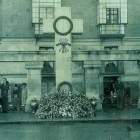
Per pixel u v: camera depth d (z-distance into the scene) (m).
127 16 29.70
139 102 23.39
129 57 23.17
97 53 23.09
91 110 19.89
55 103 19.75
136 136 14.05
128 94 24.72
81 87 29.38
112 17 29.59
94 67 23.09
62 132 15.23
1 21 29.19
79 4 29.72
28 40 29.25
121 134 14.54
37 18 29.14
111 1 29.50
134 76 29.95
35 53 22.72
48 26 22.22
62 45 22.30
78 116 19.23
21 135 14.57
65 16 22.28
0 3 29.19
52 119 18.69
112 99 24.83
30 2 29.31
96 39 29.62
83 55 22.98
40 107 20.03
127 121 18.42
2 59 22.61
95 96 23.05
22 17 29.25
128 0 29.89
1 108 22.58
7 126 17.11
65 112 19.28
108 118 18.77
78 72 29.38
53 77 30.08
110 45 29.66
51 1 29.28
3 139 13.73
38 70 22.73
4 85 22.25
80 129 15.98
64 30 22.30
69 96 20.30
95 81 23.14
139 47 29.80
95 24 29.75
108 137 13.88
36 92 22.69
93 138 13.74
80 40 29.52
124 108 23.98
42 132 15.27
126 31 29.81
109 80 30.48
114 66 30.02
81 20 22.39
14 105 23.69
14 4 29.22
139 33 29.84
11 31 29.16
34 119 18.77
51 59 22.67
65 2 29.59
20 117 19.67
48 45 29.27
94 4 29.81
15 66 29.23
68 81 22.23
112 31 29.39
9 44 29.14
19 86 24.06
